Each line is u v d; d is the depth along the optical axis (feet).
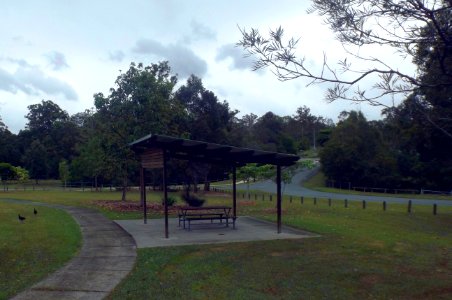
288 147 236.02
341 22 16.35
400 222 60.64
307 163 110.63
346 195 121.39
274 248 36.42
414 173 160.45
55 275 27.43
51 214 67.10
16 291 23.81
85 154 160.15
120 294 23.31
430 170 140.05
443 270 29.84
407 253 35.58
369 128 180.65
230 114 153.69
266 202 91.76
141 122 83.76
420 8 15.07
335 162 178.40
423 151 78.84
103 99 84.43
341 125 187.83
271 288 24.82
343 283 26.14
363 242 40.01
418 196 117.08
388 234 47.32
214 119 144.97
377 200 101.71
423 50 16.74
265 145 229.04
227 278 26.84
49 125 269.23
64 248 36.63
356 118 184.44
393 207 80.79
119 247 37.35
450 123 18.83
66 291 23.84
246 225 52.16
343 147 177.06
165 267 29.66
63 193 137.69
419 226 58.65
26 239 41.14
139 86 82.74
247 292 23.91
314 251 35.32
